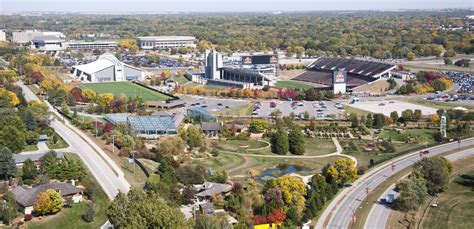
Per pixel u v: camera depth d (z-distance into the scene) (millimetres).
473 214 190875
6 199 181875
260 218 176250
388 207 197875
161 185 190875
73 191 191500
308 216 183625
